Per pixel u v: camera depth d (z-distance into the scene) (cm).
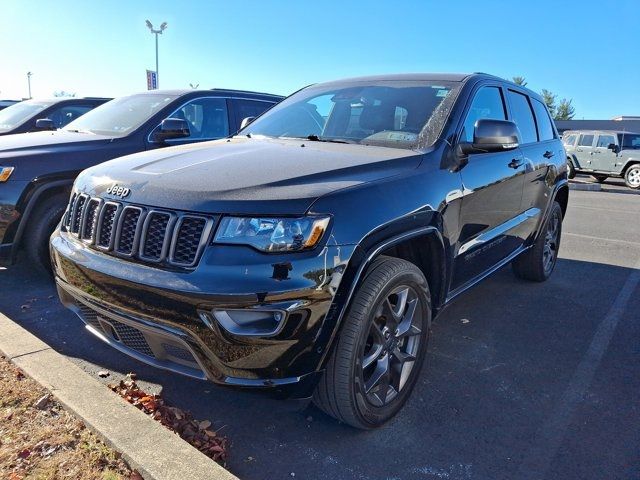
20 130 704
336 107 378
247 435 263
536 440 266
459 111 335
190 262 224
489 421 281
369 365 264
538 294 500
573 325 421
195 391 302
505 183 383
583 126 4778
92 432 240
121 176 270
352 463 244
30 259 443
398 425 276
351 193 239
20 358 297
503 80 427
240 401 293
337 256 223
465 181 320
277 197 223
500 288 516
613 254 687
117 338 267
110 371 319
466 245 334
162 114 552
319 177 246
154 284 226
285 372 220
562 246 734
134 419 246
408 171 280
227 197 226
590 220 996
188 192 234
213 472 214
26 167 427
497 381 326
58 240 297
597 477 239
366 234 234
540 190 471
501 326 416
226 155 290
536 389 317
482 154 354
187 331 221
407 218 259
